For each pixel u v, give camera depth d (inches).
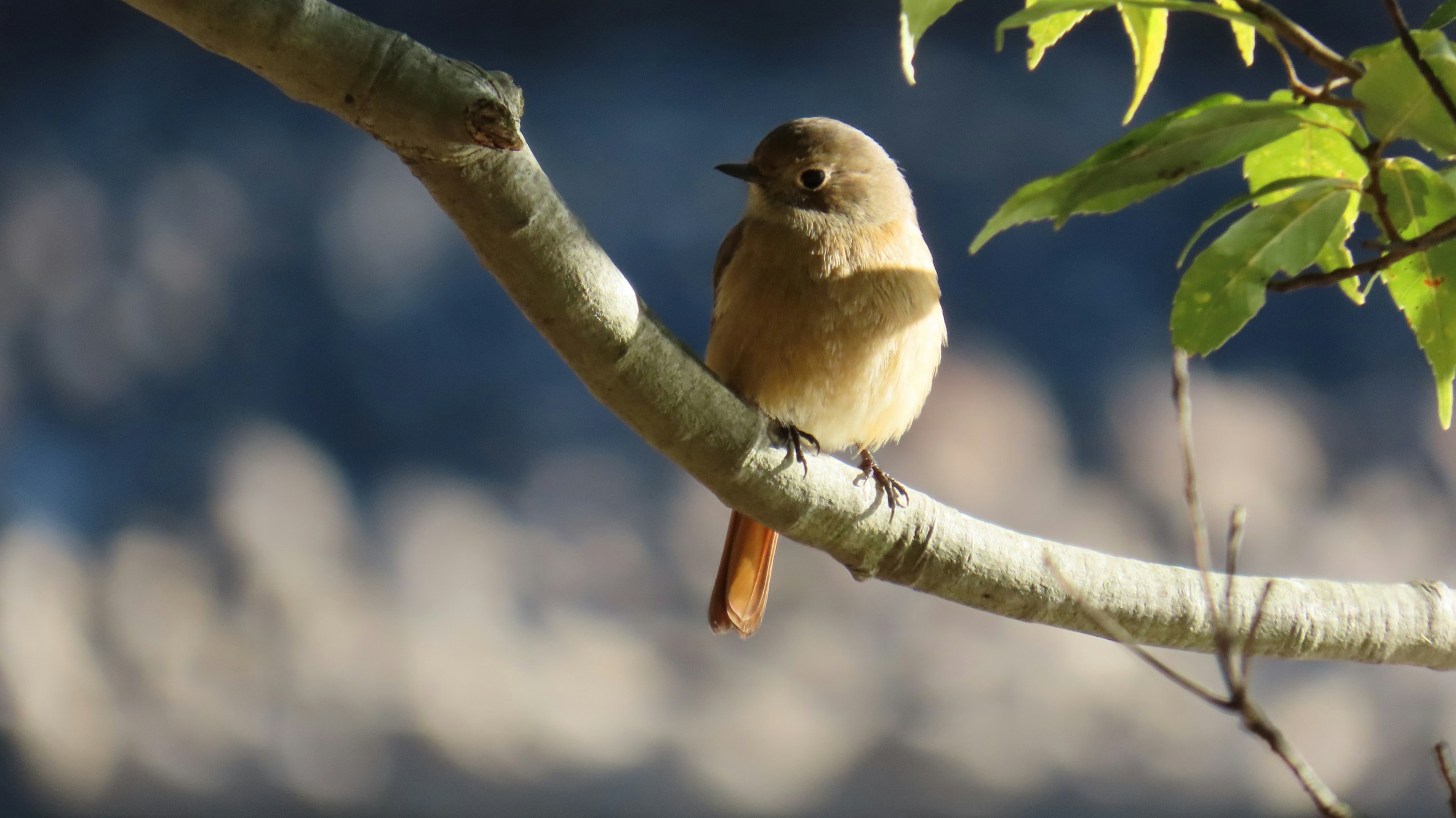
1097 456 547.2
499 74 129.0
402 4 603.2
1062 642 505.4
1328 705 500.1
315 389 543.2
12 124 564.7
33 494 506.9
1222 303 121.3
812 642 503.8
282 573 500.4
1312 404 569.0
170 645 484.7
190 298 544.7
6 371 525.3
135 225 553.3
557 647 500.4
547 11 605.6
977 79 605.6
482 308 561.3
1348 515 545.0
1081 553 183.6
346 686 487.2
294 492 517.7
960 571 179.3
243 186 567.2
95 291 540.4
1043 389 554.3
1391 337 585.0
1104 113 603.2
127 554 499.2
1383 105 109.7
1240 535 115.2
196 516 509.0
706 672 499.2
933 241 575.5
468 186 137.3
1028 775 482.9
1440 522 543.8
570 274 146.6
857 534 176.7
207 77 584.1
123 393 528.7
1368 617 182.4
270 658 488.4
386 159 583.2
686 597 517.3
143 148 566.9
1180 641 183.0
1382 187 128.3
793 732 486.6
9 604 475.5
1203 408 560.1
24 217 548.4
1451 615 184.4
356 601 501.4
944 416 536.4
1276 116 116.0
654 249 563.8
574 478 538.6
